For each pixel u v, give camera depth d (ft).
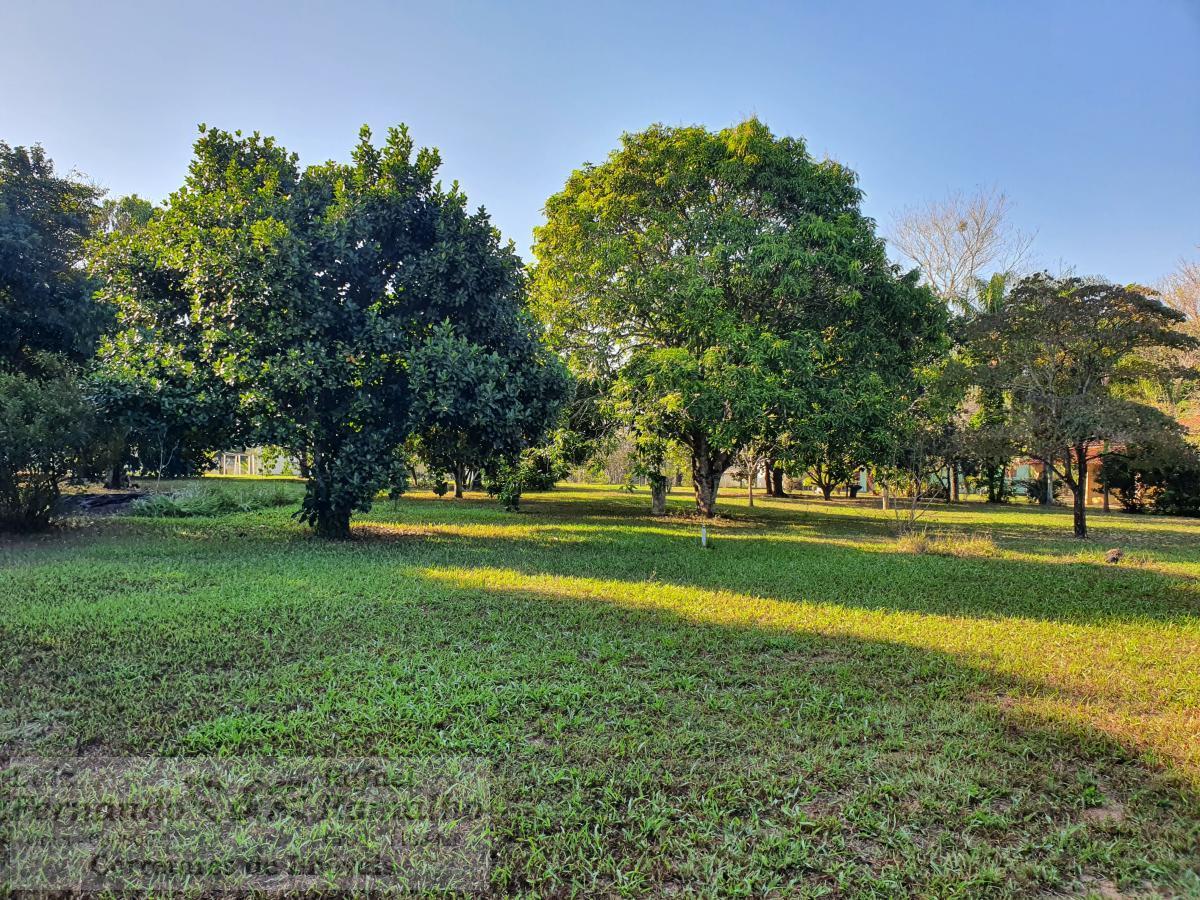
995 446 50.16
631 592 24.40
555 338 55.72
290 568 27.04
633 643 17.88
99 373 32.48
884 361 53.01
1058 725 13.34
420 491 91.97
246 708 12.94
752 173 52.75
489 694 13.84
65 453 33.24
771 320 52.65
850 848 9.36
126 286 33.81
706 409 47.01
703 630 19.39
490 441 37.68
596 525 49.85
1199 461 46.75
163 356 32.63
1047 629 20.66
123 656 15.58
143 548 31.12
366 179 36.29
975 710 13.98
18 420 30.78
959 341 64.18
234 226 32.89
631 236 54.85
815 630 19.85
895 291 51.78
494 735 12.12
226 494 54.19
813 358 49.29
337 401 35.01
